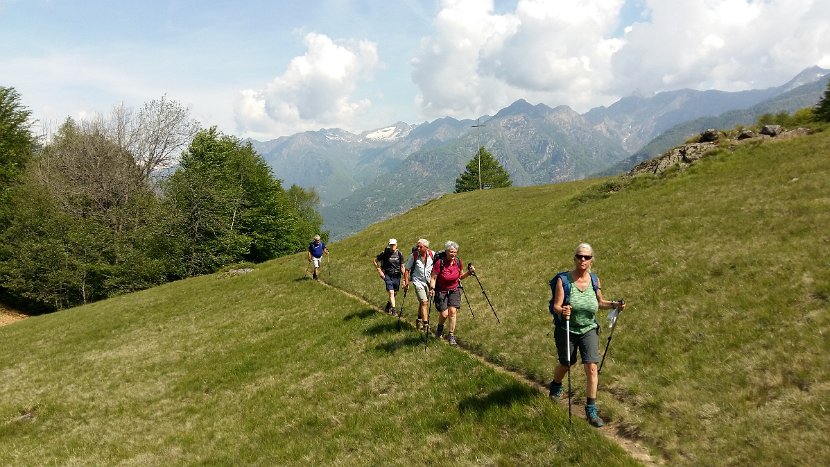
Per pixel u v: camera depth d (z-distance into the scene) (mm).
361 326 19500
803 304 11328
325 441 11023
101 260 58125
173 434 13797
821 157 25469
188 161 75500
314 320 22656
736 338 11000
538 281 20438
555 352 13008
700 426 8570
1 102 70750
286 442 11508
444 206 56875
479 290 21328
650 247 19938
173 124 72250
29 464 13195
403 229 46500
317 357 17281
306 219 130500
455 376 12398
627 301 15320
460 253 30453
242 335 23094
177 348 23328
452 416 10406
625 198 31453
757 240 16469
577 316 9023
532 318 16016
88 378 20891
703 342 11391
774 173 25453
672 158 35688
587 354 9008
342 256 41031
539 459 8188
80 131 69562
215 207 68688
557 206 36406
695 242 18609
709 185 27734
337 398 13312
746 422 8281
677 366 10758
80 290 57125
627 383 10664
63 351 26953
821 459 6965
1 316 52312
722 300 13031
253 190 82250
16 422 17000
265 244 82562
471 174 109688
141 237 61438
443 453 9180
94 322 33469
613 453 7836
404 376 13383
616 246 21812
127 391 18531
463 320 17484
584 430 8570
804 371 9000
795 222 16844
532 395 10156
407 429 10508
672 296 14531
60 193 61625
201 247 67125
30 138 74250
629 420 9266
